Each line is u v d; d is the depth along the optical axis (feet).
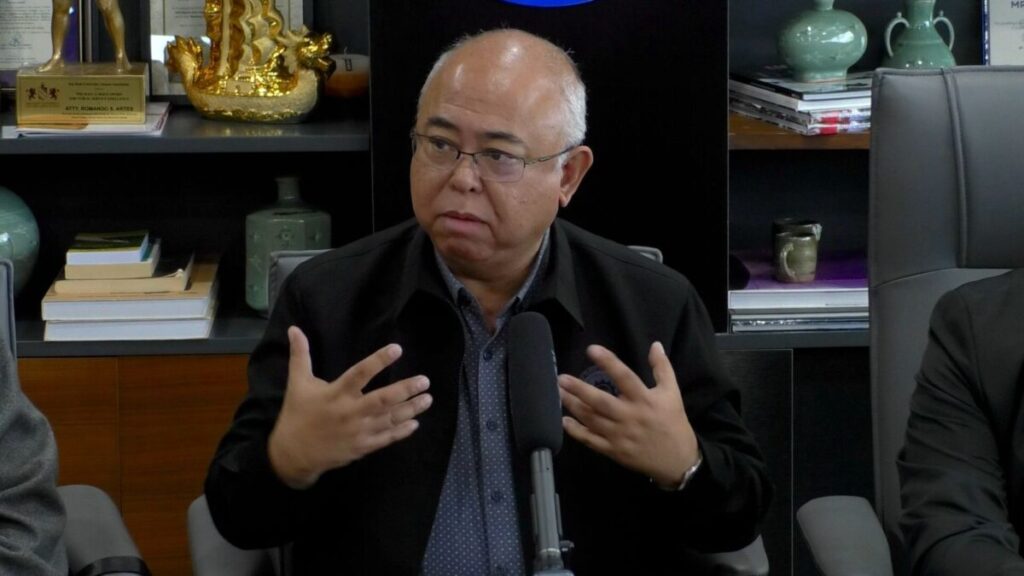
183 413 11.81
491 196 7.13
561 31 11.21
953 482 7.77
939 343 8.27
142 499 11.89
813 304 11.94
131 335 11.69
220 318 12.35
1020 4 12.86
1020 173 8.63
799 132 11.70
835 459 13.46
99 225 13.10
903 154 8.66
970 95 8.66
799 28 12.04
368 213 13.15
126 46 12.80
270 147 11.55
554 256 7.80
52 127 11.50
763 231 13.50
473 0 11.13
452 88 7.09
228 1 12.04
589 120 11.31
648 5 11.19
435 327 7.68
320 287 7.86
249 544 7.50
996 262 8.71
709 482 7.21
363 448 6.72
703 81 11.30
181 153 12.66
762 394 11.82
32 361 11.61
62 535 7.43
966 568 7.29
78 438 11.77
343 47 12.84
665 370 6.94
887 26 12.69
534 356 5.75
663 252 11.49
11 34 12.59
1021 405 7.96
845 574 7.39
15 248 12.00
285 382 7.75
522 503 7.57
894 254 8.73
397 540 7.54
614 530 7.72
